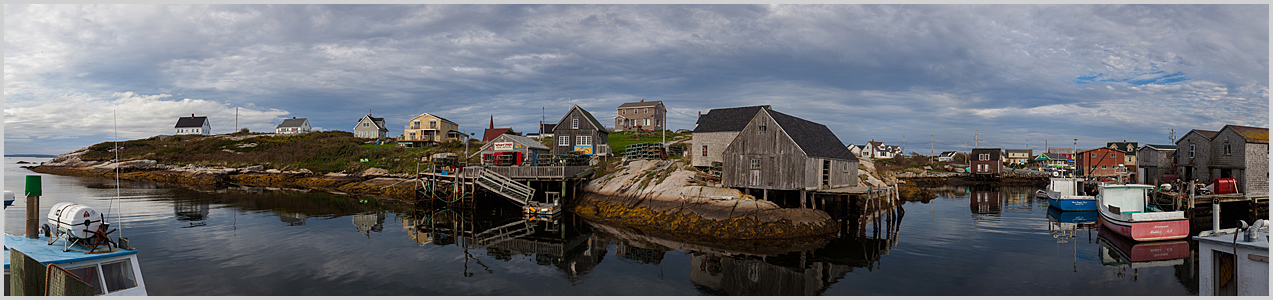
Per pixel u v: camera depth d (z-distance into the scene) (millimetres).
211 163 60094
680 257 19797
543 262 18859
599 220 29875
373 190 45844
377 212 32219
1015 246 22125
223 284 15289
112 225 25281
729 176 29844
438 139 72750
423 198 37531
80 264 11219
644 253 20562
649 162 37531
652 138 64562
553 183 37812
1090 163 66562
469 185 35312
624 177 34844
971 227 28000
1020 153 116062
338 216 29859
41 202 33094
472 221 29469
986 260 19281
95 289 11383
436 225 27672
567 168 34844
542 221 29609
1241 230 10227
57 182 49812
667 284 16031
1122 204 29359
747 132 29438
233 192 43156
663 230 26234
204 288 14859
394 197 42594
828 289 15430
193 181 51875
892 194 33250
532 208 31438
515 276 16828
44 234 12984
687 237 24250
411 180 46219
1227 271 10508
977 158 86375
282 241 21781
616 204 31125
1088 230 26953
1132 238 23203
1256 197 35250
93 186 46156
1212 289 10742
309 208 33281
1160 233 23422
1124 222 24000
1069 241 23438
